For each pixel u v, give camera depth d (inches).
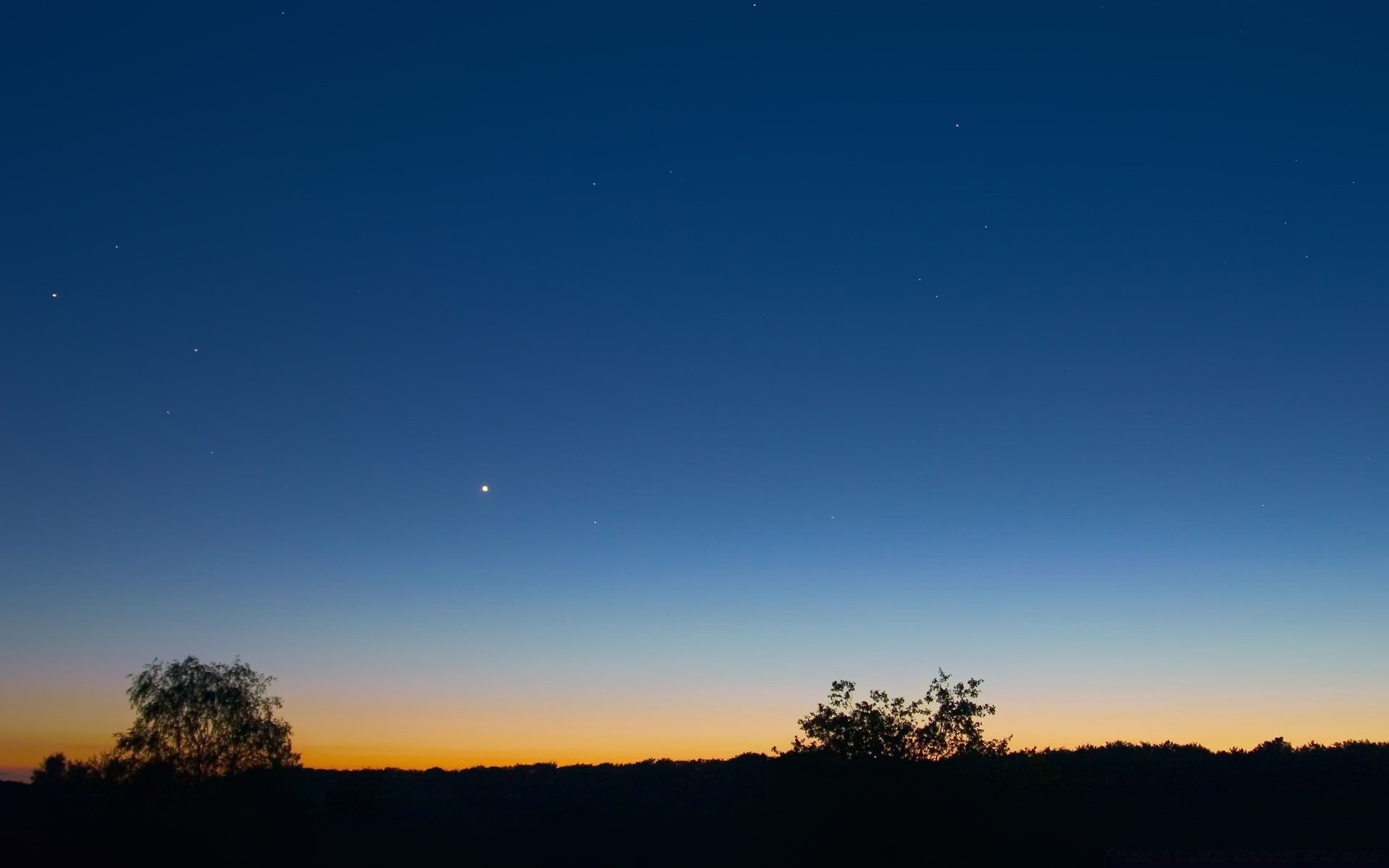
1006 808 1147.3
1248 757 1400.1
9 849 1360.7
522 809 1576.0
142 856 1326.3
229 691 1584.6
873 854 1107.9
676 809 1409.9
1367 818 1069.1
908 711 1214.9
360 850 1354.6
